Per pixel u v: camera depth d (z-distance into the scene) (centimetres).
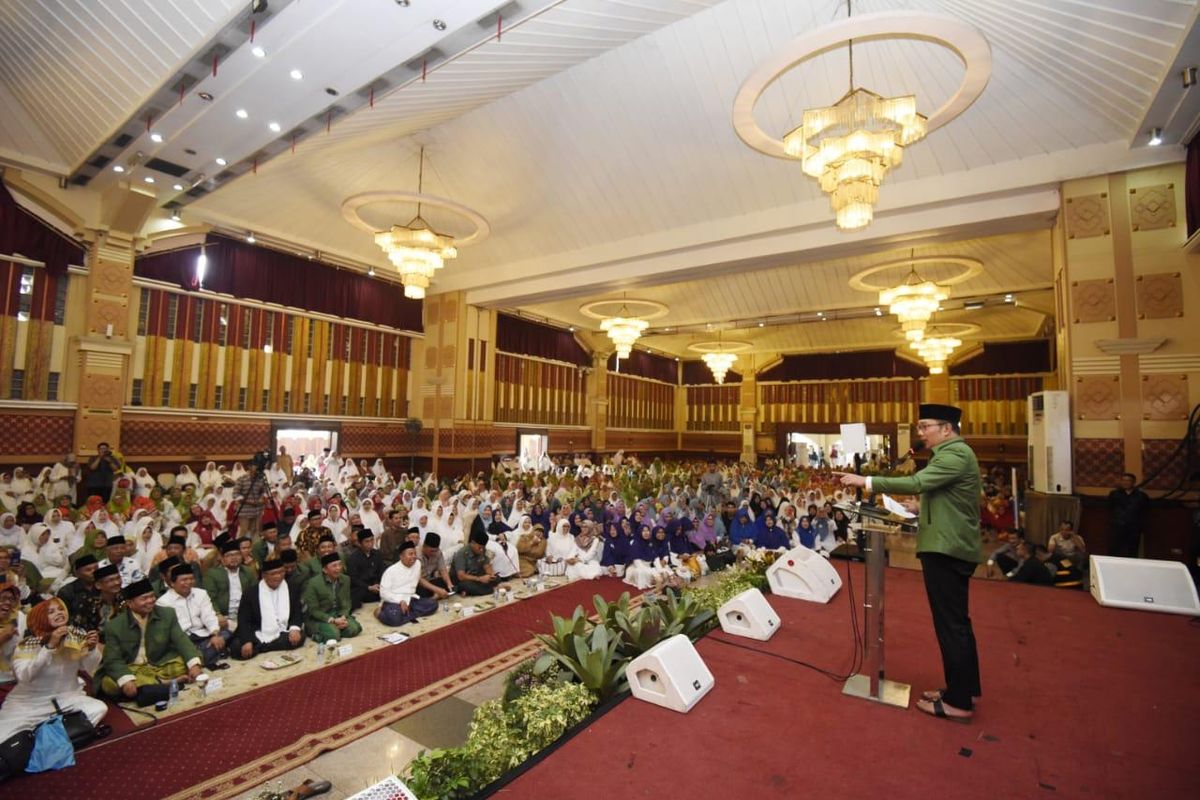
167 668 419
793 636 366
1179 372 684
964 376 2005
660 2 578
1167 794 203
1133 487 680
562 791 206
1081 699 278
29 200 889
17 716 321
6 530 618
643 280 1214
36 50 647
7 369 895
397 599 581
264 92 613
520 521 912
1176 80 546
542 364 1920
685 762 225
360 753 338
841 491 1266
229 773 315
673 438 2622
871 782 212
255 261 1196
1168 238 700
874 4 633
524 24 562
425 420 1520
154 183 891
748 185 960
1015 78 691
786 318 1698
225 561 522
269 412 1234
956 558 258
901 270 1321
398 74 604
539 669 322
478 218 921
